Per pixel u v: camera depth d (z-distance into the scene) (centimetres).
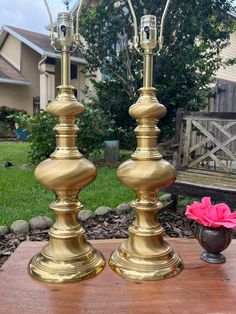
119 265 90
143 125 90
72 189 88
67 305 75
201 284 85
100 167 509
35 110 1257
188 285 85
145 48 89
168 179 88
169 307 75
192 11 552
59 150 88
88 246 94
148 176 86
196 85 589
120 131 618
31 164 534
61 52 88
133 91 593
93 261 91
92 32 594
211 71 607
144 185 87
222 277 89
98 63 618
